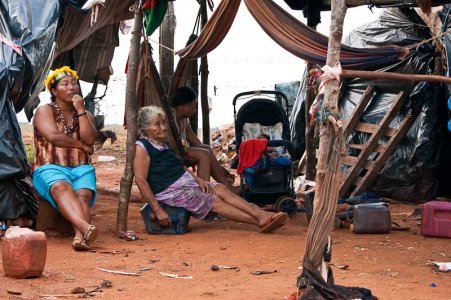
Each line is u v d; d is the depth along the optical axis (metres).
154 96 9.68
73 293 5.65
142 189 8.74
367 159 12.00
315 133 12.34
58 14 9.50
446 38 10.77
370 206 8.90
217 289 5.80
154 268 6.72
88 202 8.07
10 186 8.45
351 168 11.94
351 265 6.91
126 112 8.87
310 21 11.76
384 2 8.91
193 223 9.74
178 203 8.78
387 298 5.50
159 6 9.45
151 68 9.61
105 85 14.28
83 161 8.30
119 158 20.39
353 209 9.01
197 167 10.16
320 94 5.56
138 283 6.07
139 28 8.89
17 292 5.57
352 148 12.58
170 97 11.22
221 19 9.34
